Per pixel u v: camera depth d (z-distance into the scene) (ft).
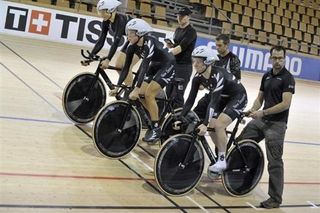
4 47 23.30
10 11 27.32
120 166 11.88
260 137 11.96
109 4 13.19
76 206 9.25
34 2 27.96
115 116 11.82
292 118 23.26
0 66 18.97
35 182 9.88
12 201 8.85
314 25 46.75
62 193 9.68
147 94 12.34
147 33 11.76
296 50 42.98
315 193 13.30
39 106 15.03
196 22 37.22
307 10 46.47
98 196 9.93
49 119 14.05
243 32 38.93
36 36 28.35
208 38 34.63
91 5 33.06
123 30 13.52
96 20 30.07
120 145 12.05
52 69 20.77
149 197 10.44
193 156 10.82
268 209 11.39
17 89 16.25
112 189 10.44
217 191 11.85
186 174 10.78
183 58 14.62
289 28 44.55
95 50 13.98
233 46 36.09
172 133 12.91
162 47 12.56
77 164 11.35
